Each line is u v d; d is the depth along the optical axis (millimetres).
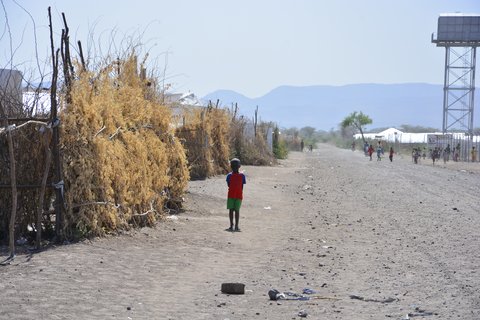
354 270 11656
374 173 46812
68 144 12703
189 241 14078
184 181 19000
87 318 7863
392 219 19625
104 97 14070
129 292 9352
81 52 13883
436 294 9672
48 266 10430
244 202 23234
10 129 11203
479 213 21500
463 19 99438
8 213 12648
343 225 18109
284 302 9219
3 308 7988
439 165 64188
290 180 36500
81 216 12711
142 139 15688
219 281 10492
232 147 45562
